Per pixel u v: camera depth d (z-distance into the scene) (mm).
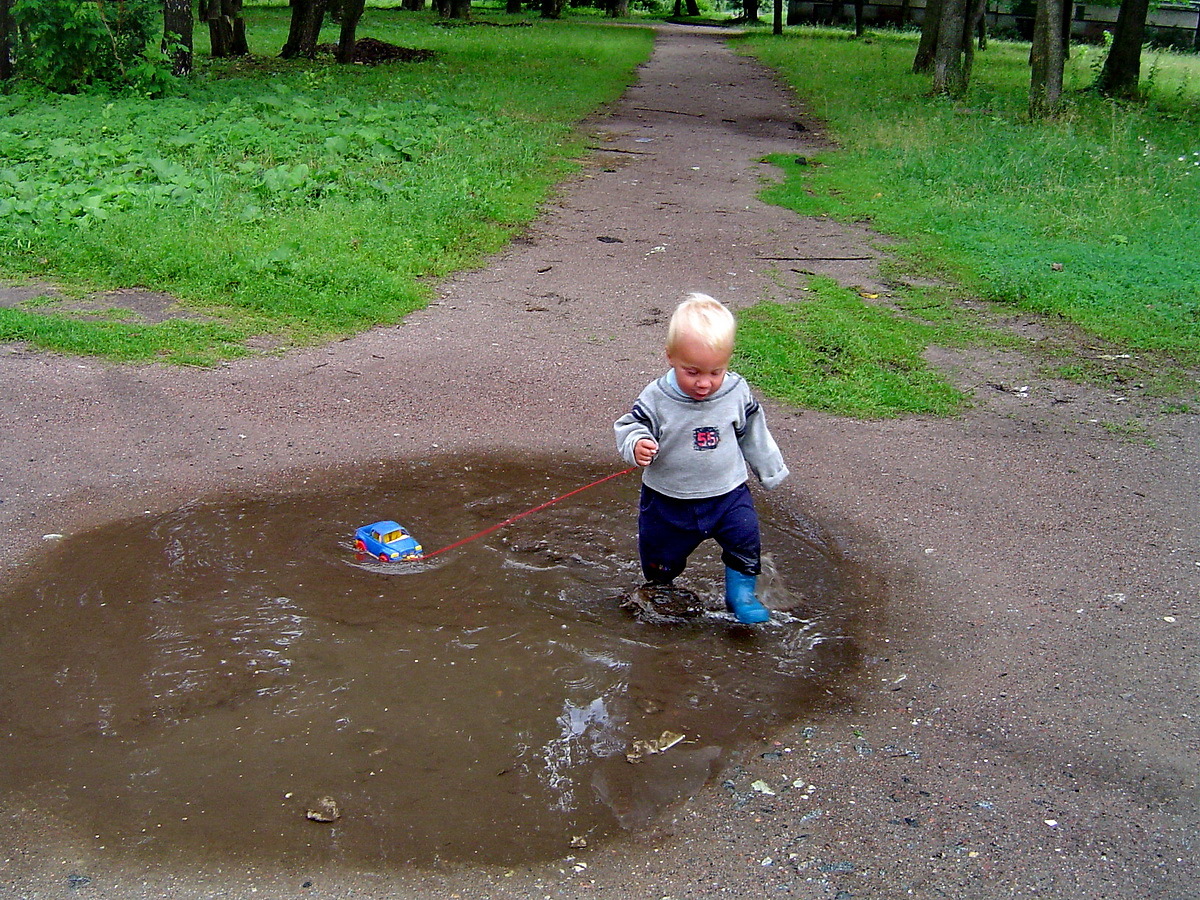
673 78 24266
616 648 3816
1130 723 3436
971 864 2822
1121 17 20703
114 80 17531
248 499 4961
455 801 3033
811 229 11227
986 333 7949
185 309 7742
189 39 19484
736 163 14883
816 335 7719
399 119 15602
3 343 6805
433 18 36688
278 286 8117
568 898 2697
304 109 15484
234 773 3135
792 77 24062
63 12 16969
